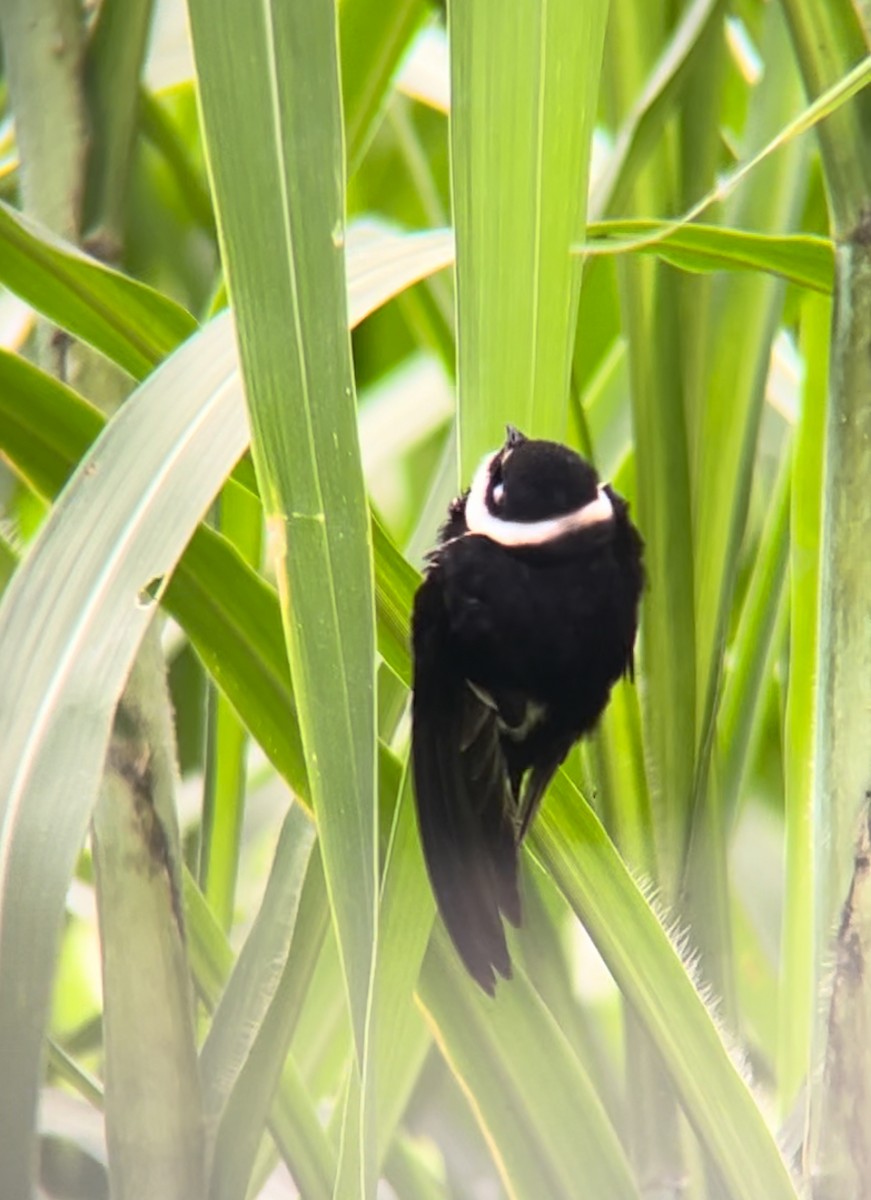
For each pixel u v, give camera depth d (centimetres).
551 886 434
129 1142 369
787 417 528
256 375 255
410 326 595
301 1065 450
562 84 309
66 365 410
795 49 355
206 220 479
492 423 317
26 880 272
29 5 405
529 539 393
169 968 373
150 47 474
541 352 318
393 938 345
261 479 256
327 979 450
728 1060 345
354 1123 310
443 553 393
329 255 257
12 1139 273
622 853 413
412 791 348
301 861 378
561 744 382
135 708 371
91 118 405
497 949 336
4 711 279
